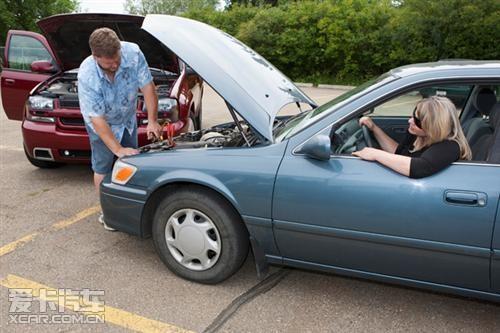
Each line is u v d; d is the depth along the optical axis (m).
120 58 3.14
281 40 17.55
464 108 3.13
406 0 15.05
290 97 3.24
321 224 2.55
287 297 2.89
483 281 2.35
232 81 2.85
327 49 16.72
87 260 3.31
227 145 3.06
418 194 2.33
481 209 2.22
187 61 2.85
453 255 2.33
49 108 4.70
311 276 3.14
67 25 4.94
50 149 4.74
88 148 4.70
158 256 3.37
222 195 2.78
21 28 19.94
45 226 3.88
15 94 6.22
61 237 3.67
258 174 2.64
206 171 2.76
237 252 2.85
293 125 2.95
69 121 4.71
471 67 2.45
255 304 2.81
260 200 2.65
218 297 2.88
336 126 2.61
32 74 6.11
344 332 2.56
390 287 3.02
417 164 2.35
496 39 13.84
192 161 2.84
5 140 6.98
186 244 2.95
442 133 2.39
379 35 15.82
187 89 5.43
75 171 5.41
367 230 2.46
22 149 6.45
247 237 2.88
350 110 2.59
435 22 14.38
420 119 2.46
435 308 2.80
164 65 5.78
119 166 3.12
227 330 2.57
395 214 2.38
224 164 2.74
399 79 2.54
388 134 3.56
